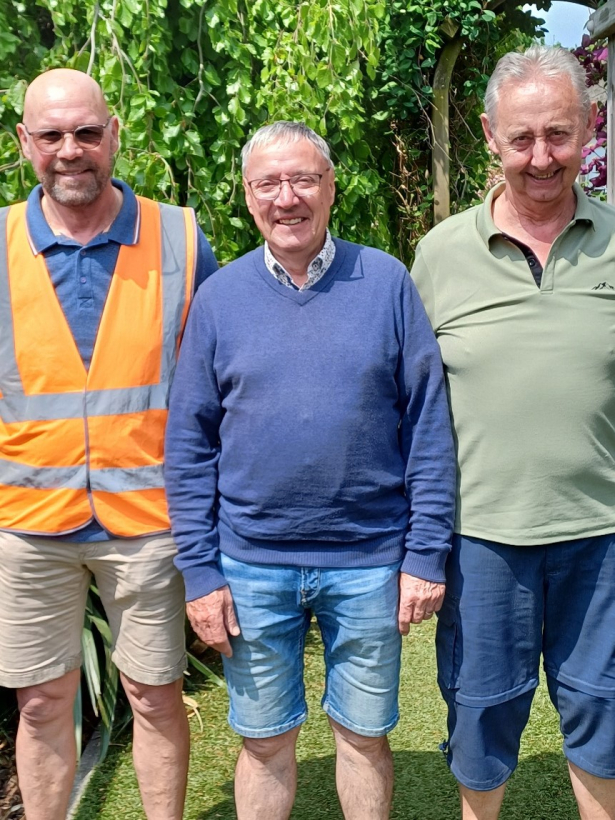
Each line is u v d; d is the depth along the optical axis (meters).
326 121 4.04
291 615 1.81
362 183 4.11
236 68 3.55
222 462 1.81
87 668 2.65
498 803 1.96
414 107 4.82
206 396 1.81
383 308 1.75
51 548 1.91
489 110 1.75
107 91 3.24
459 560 1.83
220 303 1.78
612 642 1.78
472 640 1.83
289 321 1.72
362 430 1.71
